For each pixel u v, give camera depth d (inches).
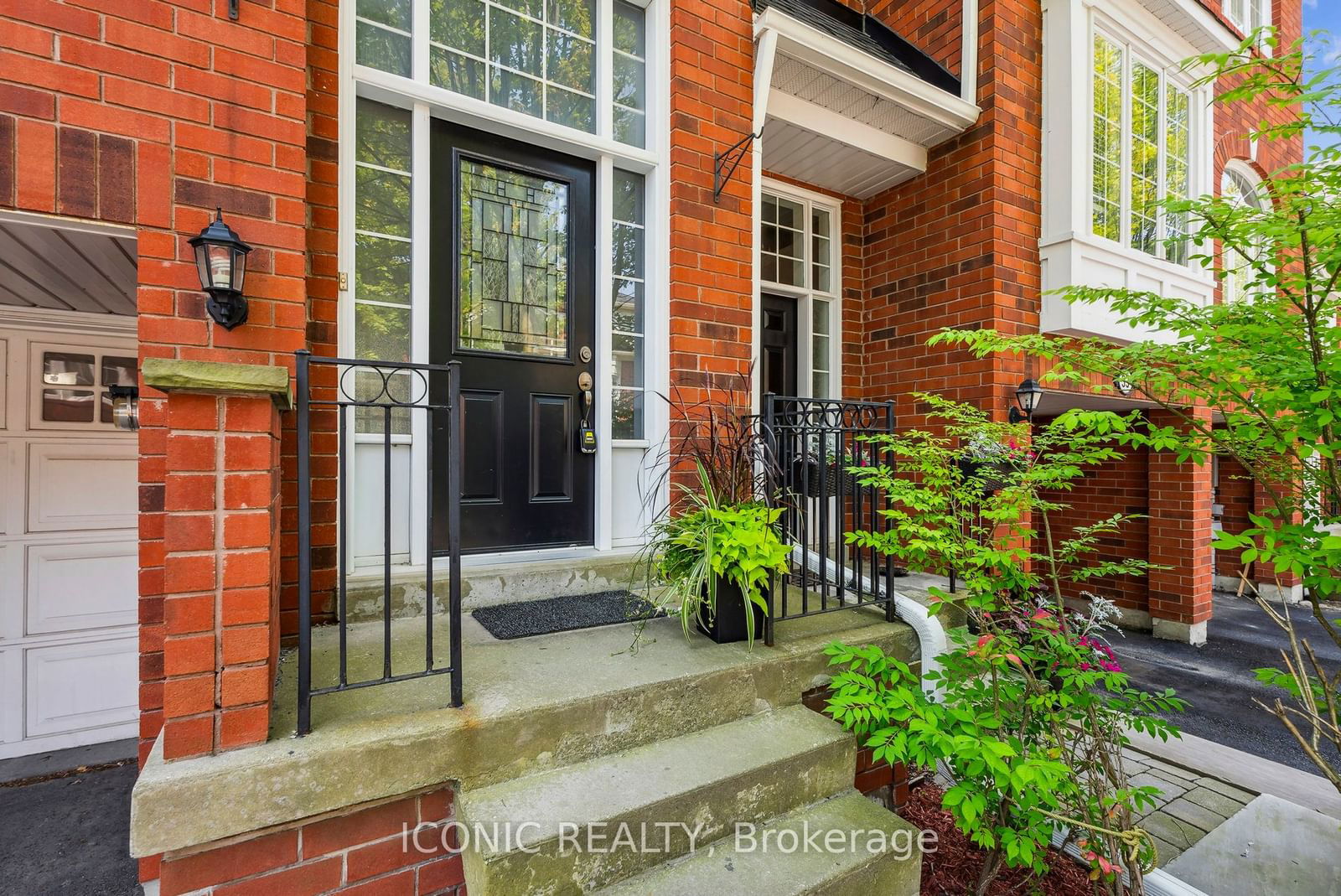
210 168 67.5
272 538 60.5
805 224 177.3
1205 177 189.2
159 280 65.3
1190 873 77.0
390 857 58.3
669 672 73.0
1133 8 165.8
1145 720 76.6
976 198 153.2
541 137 108.3
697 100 118.6
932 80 162.6
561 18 113.0
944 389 160.4
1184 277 180.2
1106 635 204.2
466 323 104.6
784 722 76.2
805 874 58.8
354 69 91.3
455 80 103.0
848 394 181.8
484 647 80.1
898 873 63.9
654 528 106.3
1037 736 80.6
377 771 55.2
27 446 116.6
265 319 69.5
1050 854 85.9
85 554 120.9
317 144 87.0
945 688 82.5
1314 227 57.4
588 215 116.3
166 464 53.7
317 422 86.0
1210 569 202.7
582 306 115.2
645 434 119.3
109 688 122.1
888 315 176.9
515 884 51.6
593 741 65.9
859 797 72.2
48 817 96.5
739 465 98.0
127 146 64.2
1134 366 82.8
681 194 116.5
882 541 88.0
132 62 64.6
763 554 80.7
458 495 62.6
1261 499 254.2
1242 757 114.0
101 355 122.9
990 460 86.1
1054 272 154.6
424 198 98.0
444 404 100.7
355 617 87.4
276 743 53.9
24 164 60.3
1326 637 205.9
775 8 123.0
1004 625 86.9
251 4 70.1
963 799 62.1
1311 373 63.1
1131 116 169.9
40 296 106.6
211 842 50.5
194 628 52.0
